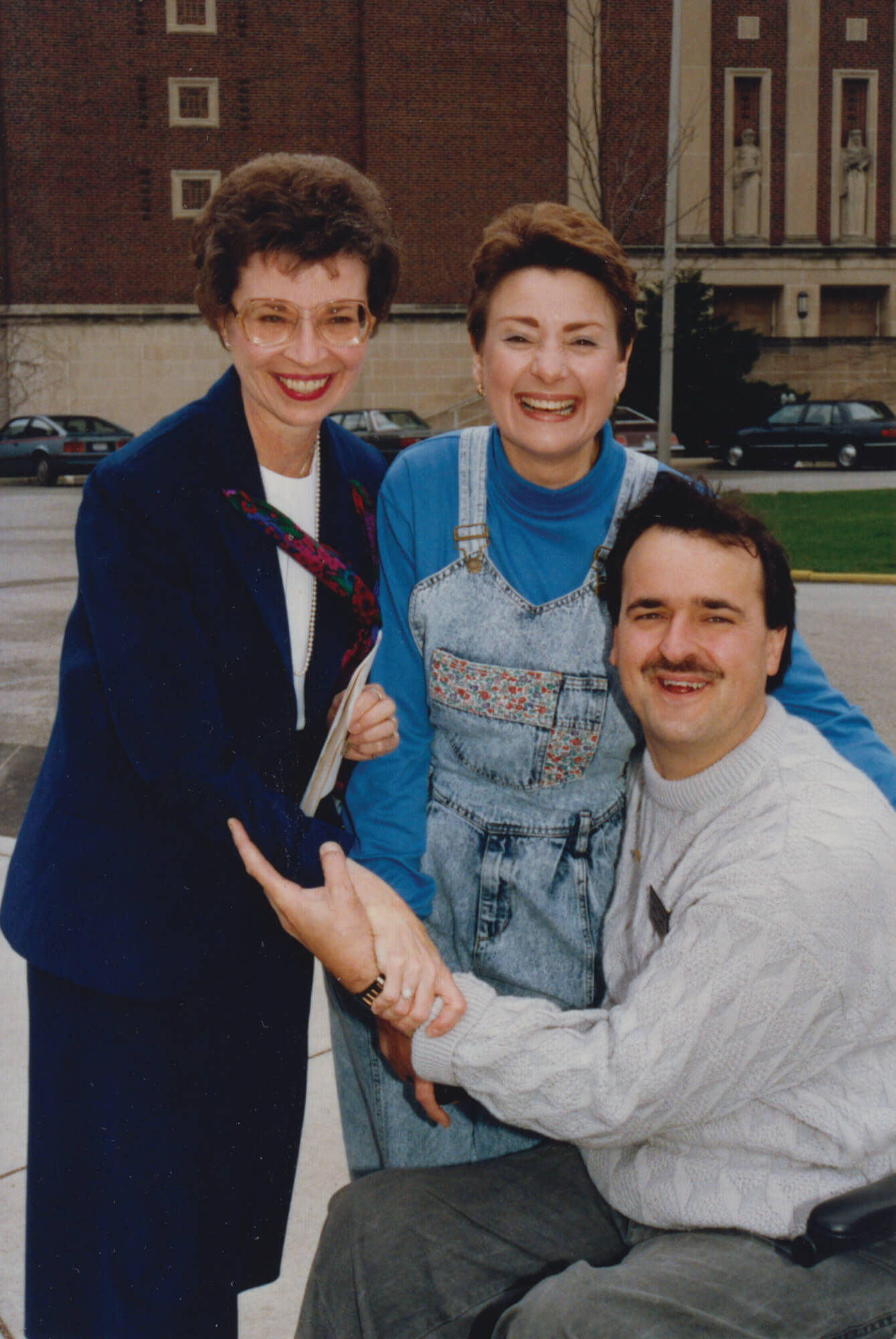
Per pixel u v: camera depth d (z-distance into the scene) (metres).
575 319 1.71
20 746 5.82
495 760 1.93
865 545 12.55
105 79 25.25
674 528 1.58
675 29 16.80
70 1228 1.87
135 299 25.78
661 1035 1.45
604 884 1.95
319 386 1.75
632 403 23.70
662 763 1.65
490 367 1.78
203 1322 1.89
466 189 26.00
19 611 9.69
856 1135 1.46
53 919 1.76
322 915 1.61
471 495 1.87
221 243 1.67
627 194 25.95
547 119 25.98
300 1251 2.39
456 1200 1.64
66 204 25.47
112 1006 1.79
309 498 1.91
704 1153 1.52
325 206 1.65
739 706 1.57
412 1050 1.61
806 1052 1.46
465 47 25.70
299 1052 2.04
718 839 1.57
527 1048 1.52
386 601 1.96
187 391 26.05
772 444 21.84
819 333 28.97
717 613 1.55
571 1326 1.34
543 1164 1.74
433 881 1.97
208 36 25.41
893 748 5.82
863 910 1.45
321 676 1.91
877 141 28.23
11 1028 3.12
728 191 27.69
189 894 1.77
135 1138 1.81
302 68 25.70
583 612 1.86
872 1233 1.35
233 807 1.69
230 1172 1.91
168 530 1.70
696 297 23.92
